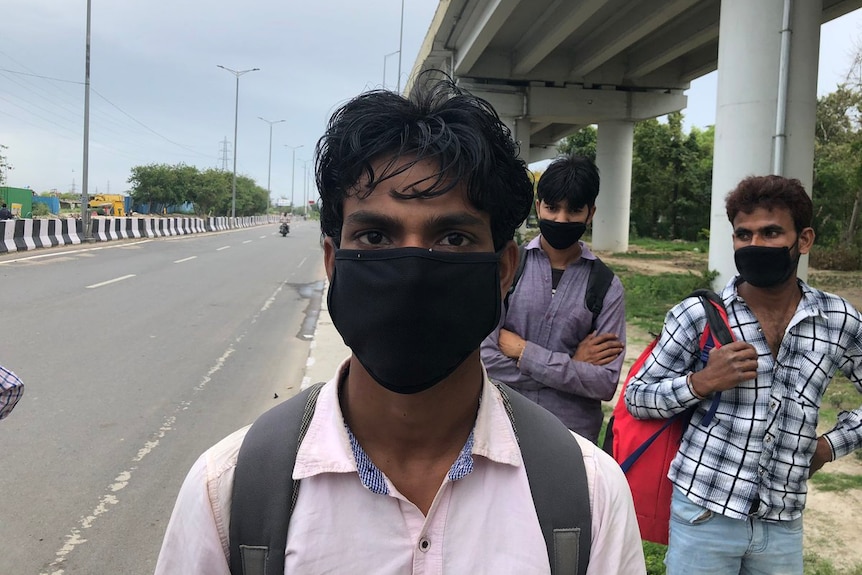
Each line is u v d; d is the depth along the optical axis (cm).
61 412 510
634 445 209
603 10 1734
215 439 464
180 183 6153
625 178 2570
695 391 192
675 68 2322
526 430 104
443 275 96
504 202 106
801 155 808
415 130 99
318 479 97
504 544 96
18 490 374
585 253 254
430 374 98
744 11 813
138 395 564
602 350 238
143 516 349
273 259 2056
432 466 102
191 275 1483
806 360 189
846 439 199
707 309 202
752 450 188
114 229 2534
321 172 109
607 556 100
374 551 95
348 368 111
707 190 3519
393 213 99
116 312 959
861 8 1320
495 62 2209
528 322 247
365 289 98
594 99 2319
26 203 3916
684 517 196
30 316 888
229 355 725
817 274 1794
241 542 96
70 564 303
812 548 313
